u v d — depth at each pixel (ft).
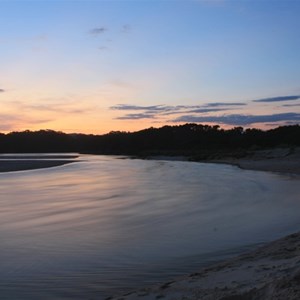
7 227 42.98
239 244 35.27
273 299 15.31
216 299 17.43
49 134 638.53
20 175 128.77
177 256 31.68
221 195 70.95
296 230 40.88
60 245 35.32
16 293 24.40
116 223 45.01
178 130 499.92
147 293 21.53
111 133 582.76
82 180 108.06
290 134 380.17
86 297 23.72
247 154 258.98
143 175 129.08
